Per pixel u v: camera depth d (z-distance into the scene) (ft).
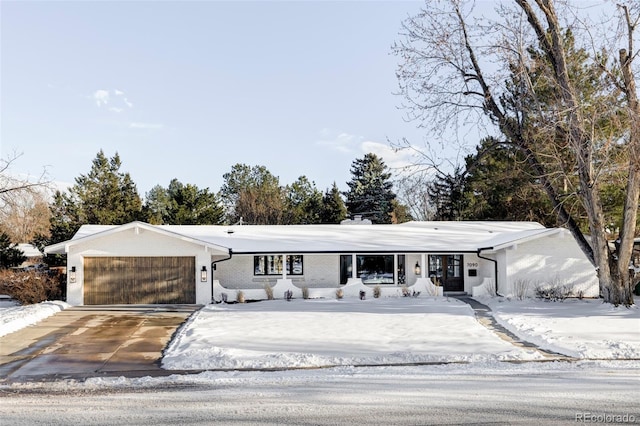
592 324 58.49
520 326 57.26
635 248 101.40
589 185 73.00
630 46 66.23
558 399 28.71
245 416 26.08
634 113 64.49
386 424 24.62
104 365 40.78
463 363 40.42
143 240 81.05
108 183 142.82
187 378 35.73
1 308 77.66
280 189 205.57
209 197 158.51
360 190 209.77
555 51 71.46
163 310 73.67
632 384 32.35
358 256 93.66
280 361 40.81
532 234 83.20
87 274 79.97
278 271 92.22
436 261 95.25
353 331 54.95
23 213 111.04
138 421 25.53
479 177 120.06
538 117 70.85
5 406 28.78
